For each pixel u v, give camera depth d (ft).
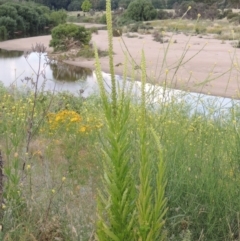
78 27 138.62
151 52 118.11
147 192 7.03
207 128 17.99
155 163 12.20
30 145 17.17
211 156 13.87
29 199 12.62
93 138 17.20
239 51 115.24
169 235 12.05
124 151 7.13
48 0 332.80
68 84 69.05
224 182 13.04
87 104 30.58
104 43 155.33
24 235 11.07
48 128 19.69
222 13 209.97
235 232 12.37
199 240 11.69
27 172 13.35
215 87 63.46
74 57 117.08
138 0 204.64
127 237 7.18
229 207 12.48
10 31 203.41
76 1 343.67
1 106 21.15
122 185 7.14
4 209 11.80
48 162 15.90
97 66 7.04
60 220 11.98
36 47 18.26
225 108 22.47
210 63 100.22
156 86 17.19
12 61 115.85
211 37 163.12
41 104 22.16
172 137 14.52
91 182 14.93
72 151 16.51
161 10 204.54
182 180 12.93
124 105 7.41
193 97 22.89
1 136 17.24
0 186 12.21
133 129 13.12
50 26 233.14
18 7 218.59
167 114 15.99
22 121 18.33
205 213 12.67
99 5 319.47
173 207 12.56
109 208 7.24
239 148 13.71
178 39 149.28
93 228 11.45
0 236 10.61
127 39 161.07
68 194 13.48
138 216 7.07
